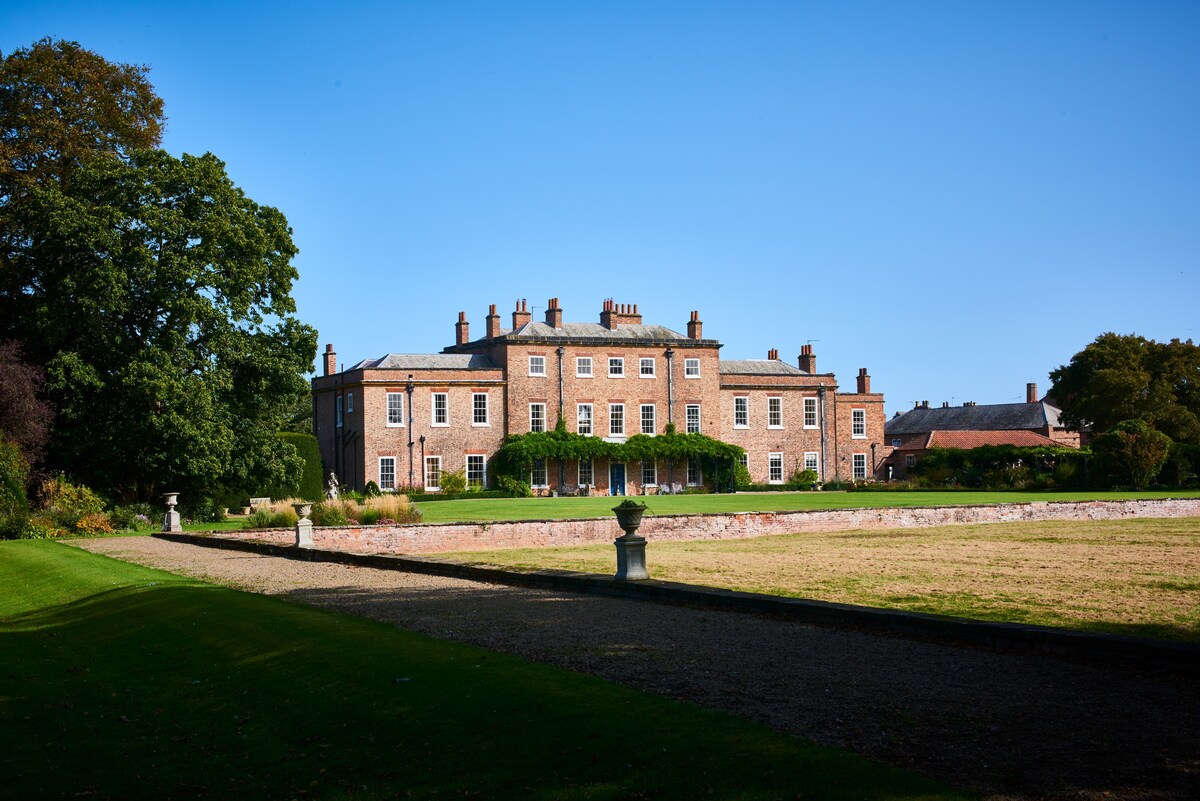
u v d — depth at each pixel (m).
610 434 56.56
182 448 31.66
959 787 5.82
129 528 30.72
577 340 56.00
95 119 36.09
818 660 8.99
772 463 61.09
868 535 25.80
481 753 6.90
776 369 64.06
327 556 20.16
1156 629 10.82
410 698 8.14
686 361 58.44
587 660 9.16
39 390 30.86
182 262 31.70
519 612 12.18
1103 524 28.77
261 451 34.84
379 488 51.53
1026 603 12.87
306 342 35.62
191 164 33.47
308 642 10.38
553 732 7.09
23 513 27.75
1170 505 33.28
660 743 6.71
